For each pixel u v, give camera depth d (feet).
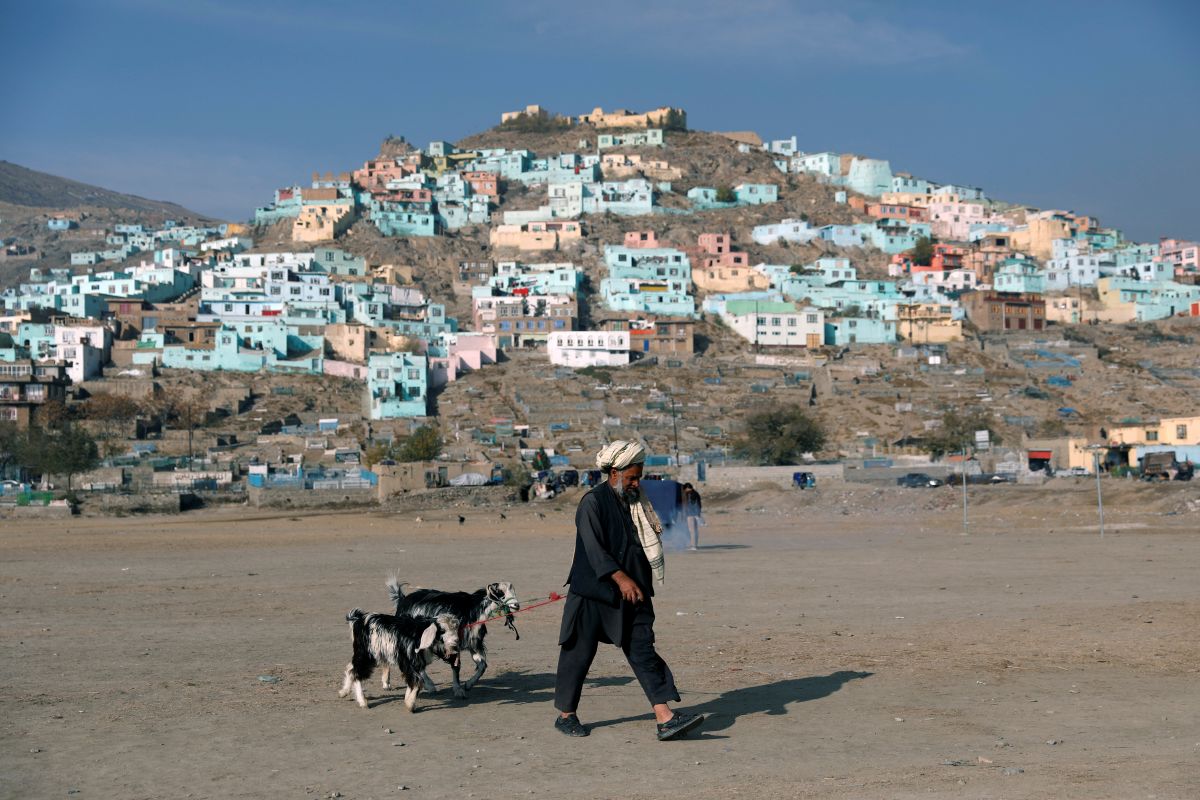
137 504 297.53
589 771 31.07
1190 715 36.47
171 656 52.75
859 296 647.15
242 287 606.14
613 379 507.30
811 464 334.85
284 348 535.19
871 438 417.08
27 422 419.54
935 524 165.99
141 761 32.73
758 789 28.66
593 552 35.35
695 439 410.93
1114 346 569.64
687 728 34.32
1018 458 341.82
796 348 575.38
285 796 28.96
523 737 35.55
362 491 307.37
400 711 40.24
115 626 64.49
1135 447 315.37
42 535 191.21
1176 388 488.44
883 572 91.81
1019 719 36.37
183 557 129.08
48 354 494.59
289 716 39.27
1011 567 93.61
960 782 28.73
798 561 105.91
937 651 50.24
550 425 442.09
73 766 32.19
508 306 585.22
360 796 28.89
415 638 39.86
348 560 119.44
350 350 546.26
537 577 92.89
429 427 405.59
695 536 127.03
